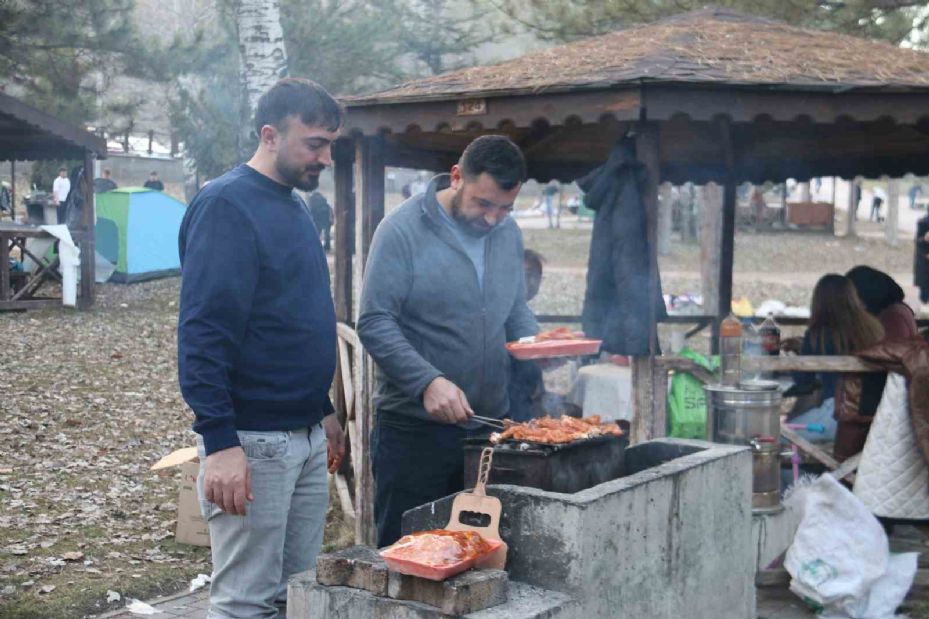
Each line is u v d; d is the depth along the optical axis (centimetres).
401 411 325
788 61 440
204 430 249
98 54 1496
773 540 391
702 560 290
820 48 482
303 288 269
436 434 325
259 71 1064
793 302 1465
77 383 854
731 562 306
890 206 2477
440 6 1656
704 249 1048
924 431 412
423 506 268
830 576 388
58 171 2056
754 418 389
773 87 404
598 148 626
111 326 1165
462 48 1625
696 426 457
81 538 488
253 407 263
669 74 401
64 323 1169
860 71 432
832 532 393
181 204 1744
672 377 464
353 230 541
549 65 466
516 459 268
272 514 267
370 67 1611
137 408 782
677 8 927
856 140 607
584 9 979
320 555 248
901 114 418
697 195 2591
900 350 420
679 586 279
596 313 453
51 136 1259
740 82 399
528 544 246
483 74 479
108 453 652
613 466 300
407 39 1623
